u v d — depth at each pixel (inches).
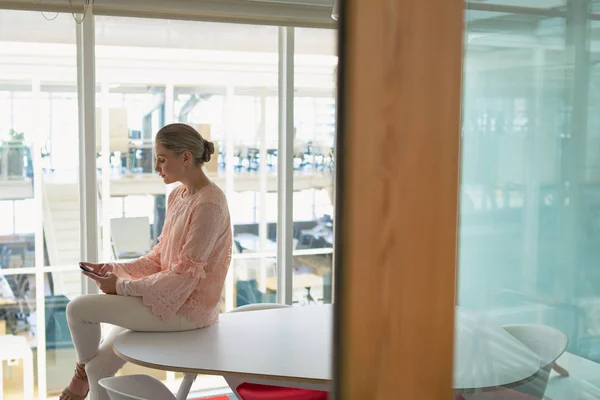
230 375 95.0
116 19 150.9
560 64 39.3
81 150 150.9
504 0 37.7
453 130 16.7
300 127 168.6
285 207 168.1
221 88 161.9
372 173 16.4
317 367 96.8
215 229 116.9
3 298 150.3
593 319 41.7
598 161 40.4
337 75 16.2
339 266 16.5
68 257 153.1
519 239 39.3
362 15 16.0
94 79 146.9
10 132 146.1
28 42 144.0
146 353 103.5
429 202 16.6
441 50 16.5
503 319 40.2
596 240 40.8
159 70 156.4
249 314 127.4
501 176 38.6
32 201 149.3
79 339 118.0
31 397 155.1
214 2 148.7
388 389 16.9
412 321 16.8
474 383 41.0
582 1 39.0
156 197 160.7
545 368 41.8
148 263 127.6
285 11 155.2
